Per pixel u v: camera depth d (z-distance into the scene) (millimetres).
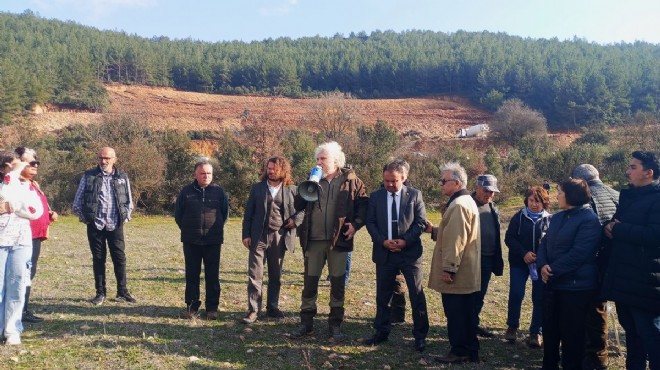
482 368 5379
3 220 5453
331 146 6160
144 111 64125
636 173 4652
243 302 7938
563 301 4926
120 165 31531
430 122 76562
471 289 5402
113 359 5191
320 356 5562
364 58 104500
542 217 6352
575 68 86688
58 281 9023
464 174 5660
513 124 62000
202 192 6777
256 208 6770
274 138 37281
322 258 6152
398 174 5793
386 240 5754
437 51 106938
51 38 94312
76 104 68062
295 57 108938
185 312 7008
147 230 22438
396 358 5594
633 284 4527
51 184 30484
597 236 4812
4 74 60500
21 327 5688
